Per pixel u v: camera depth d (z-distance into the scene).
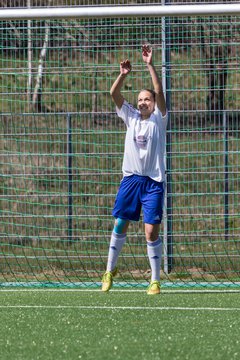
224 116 34.00
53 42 38.22
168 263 32.47
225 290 28.20
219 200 40.75
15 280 31.97
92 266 34.97
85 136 43.09
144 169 25.86
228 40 36.06
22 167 43.81
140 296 25.52
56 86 42.50
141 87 40.91
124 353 16.02
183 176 40.38
